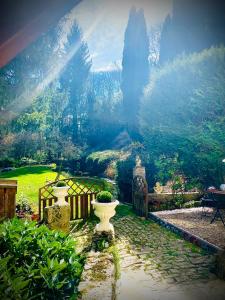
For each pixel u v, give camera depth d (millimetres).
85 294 3045
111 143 21266
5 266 2223
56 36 12828
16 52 1962
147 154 11383
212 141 10070
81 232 7129
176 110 11047
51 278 2650
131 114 21328
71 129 25312
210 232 6559
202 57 10781
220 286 4184
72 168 20219
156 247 5957
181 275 4570
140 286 4160
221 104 10266
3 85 10414
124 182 10891
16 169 18688
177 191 10203
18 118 13977
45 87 14359
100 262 4094
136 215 8930
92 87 30406
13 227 3520
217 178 9859
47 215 6172
